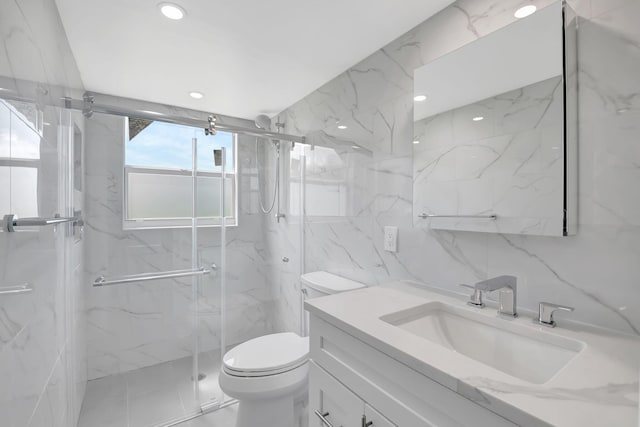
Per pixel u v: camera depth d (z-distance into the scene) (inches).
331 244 79.2
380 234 65.2
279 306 96.9
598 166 35.6
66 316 59.3
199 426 70.0
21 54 34.8
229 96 90.6
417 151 54.8
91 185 78.6
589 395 23.2
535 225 39.2
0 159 28.8
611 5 34.6
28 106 37.1
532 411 21.4
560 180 37.0
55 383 50.3
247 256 92.0
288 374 59.6
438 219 51.4
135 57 67.9
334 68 73.8
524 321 38.3
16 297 33.3
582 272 37.0
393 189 62.2
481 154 45.2
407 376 30.5
